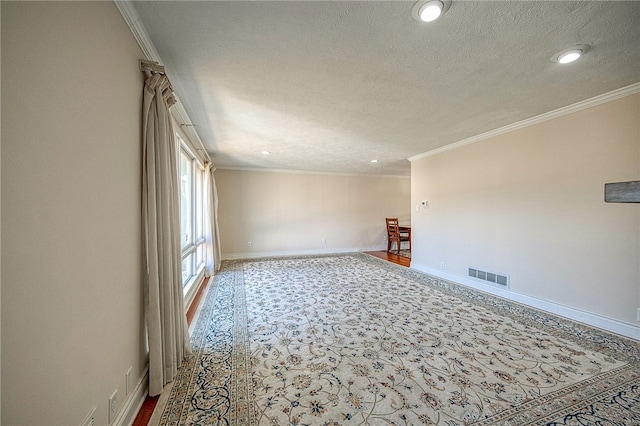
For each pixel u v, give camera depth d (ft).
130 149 4.76
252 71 6.63
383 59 6.13
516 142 10.97
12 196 2.37
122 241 4.46
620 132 7.98
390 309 10.16
